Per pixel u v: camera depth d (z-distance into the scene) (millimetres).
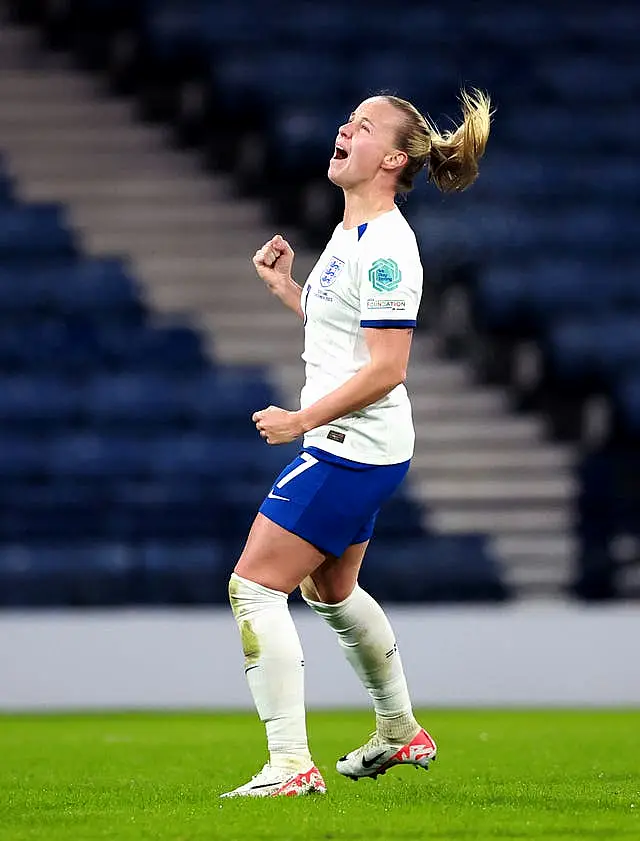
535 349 50094
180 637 36312
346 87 59219
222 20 62281
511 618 37281
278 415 14297
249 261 55438
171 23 61844
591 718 31922
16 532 44250
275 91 58812
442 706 36594
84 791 15797
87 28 63406
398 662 15953
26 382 48969
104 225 56250
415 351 52250
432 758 16188
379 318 14469
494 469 48125
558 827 12055
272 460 46812
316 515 14602
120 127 60562
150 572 42531
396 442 14898
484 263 52906
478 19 64062
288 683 14555
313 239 56812
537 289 51312
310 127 56375
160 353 50906
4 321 51625
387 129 15062
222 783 16844
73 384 49000
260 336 52500
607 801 14242
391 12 64000
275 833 11641
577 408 49625
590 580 45188
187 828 11984
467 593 43969
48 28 63812
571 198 56375
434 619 36938
